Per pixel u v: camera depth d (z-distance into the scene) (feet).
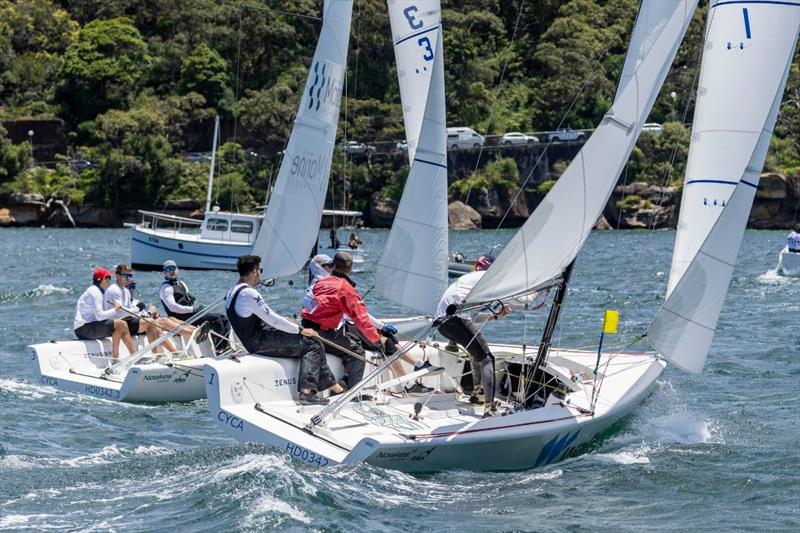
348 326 102.53
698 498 79.82
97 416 106.73
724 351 157.38
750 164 92.22
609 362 112.98
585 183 86.94
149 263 380.37
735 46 104.42
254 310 93.30
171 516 70.44
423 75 126.31
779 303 233.14
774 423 106.93
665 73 89.25
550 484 82.43
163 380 115.75
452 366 102.89
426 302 113.50
